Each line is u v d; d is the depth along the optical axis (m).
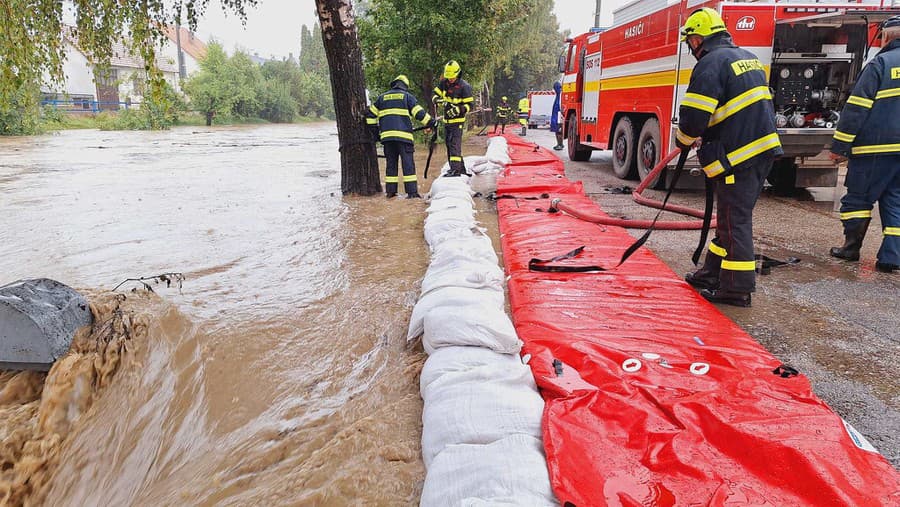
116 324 3.88
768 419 2.32
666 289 4.17
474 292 3.53
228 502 2.44
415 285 4.59
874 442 2.46
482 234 5.63
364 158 8.71
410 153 8.40
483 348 2.98
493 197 8.06
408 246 5.77
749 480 2.05
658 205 6.43
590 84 11.62
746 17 7.13
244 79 50.47
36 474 3.36
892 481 1.98
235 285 4.73
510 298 4.23
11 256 5.68
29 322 3.60
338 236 6.24
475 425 2.38
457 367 2.84
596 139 11.39
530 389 2.68
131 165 13.82
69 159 15.54
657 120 8.55
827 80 7.73
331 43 8.27
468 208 6.61
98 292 4.46
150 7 5.94
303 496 2.35
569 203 7.33
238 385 3.34
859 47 7.45
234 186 10.03
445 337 3.07
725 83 3.80
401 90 8.30
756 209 7.43
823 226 6.46
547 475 2.05
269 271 5.09
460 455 2.19
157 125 37.56
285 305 4.28
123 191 9.57
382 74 16.20
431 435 2.44
